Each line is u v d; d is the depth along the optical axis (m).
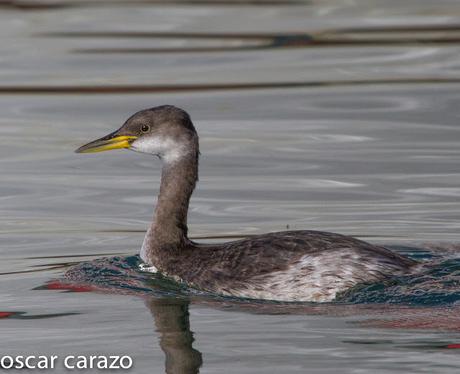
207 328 10.89
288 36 27.27
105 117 20.73
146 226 15.02
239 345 10.36
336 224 14.74
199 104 21.56
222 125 20.27
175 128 13.13
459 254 13.09
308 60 25.08
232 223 14.98
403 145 18.83
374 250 11.94
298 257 11.84
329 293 11.61
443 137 19.25
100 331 10.91
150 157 19.02
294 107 21.33
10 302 11.92
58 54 25.77
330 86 22.73
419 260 12.45
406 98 21.75
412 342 10.29
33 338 10.73
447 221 14.73
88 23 29.22
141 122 13.24
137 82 23.20
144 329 10.94
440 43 26.20
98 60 25.16
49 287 12.44
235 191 16.59
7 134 19.86
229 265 12.15
